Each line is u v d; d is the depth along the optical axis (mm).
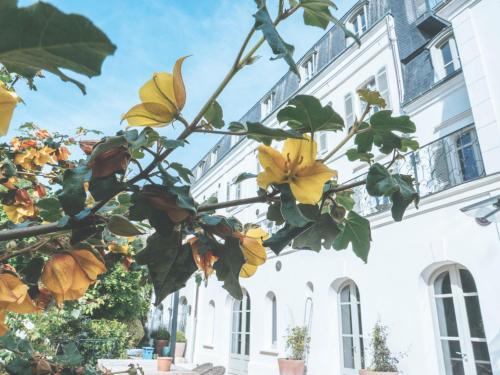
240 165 16156
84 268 802
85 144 1159
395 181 907
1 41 391
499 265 5562
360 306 7895
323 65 12477
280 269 10531
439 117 7762
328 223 924
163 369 6051
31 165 1729
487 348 5703
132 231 790
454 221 6344
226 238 826
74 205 742
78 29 384
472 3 7062
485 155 6199
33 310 725
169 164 907
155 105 723
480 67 6625
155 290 840
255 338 11000
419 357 6355
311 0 771
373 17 10867
